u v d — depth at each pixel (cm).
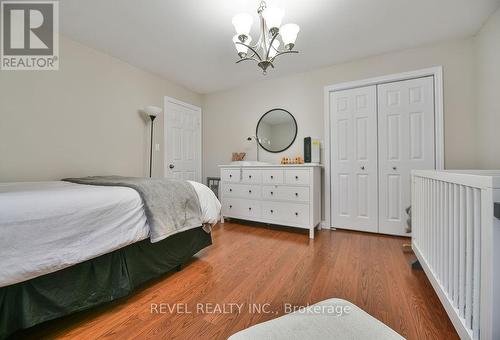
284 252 223
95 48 259
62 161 235
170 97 353
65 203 117
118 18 207
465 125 237
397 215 269
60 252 112
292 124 331
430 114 252
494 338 76
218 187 396
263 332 58
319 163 302
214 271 185
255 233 286
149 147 322
